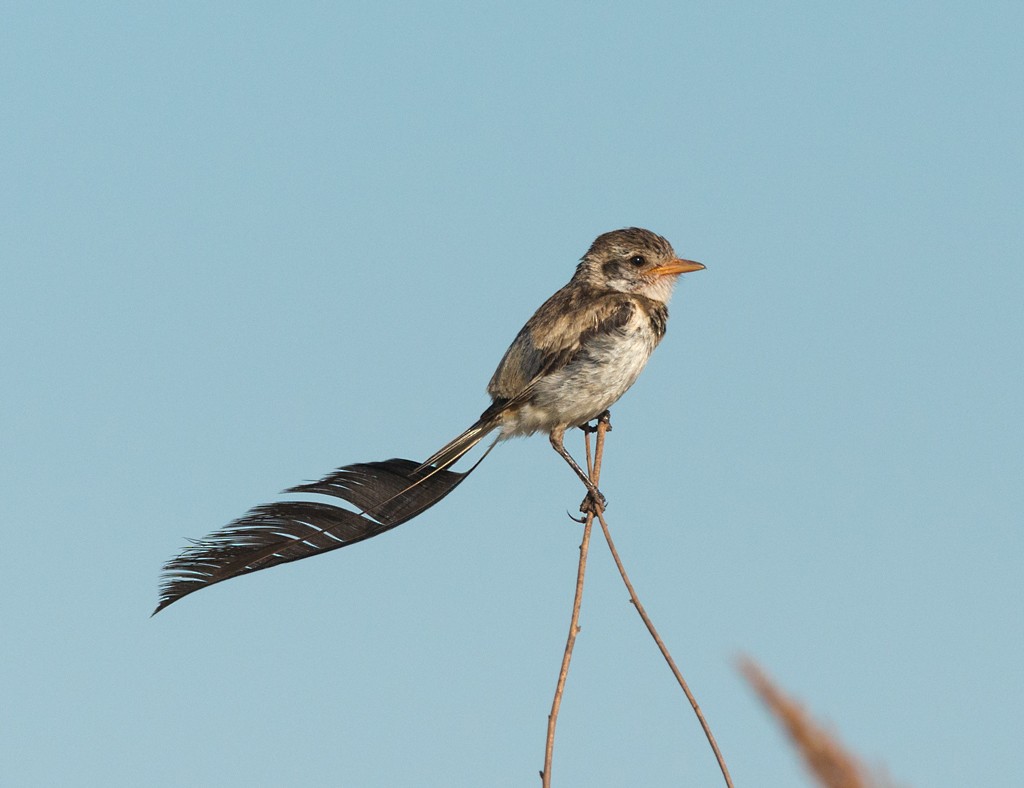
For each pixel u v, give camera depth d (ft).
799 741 7.91
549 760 22.68
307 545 25.66
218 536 25.05
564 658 23.97
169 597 23.97
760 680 8.00
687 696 22.15
